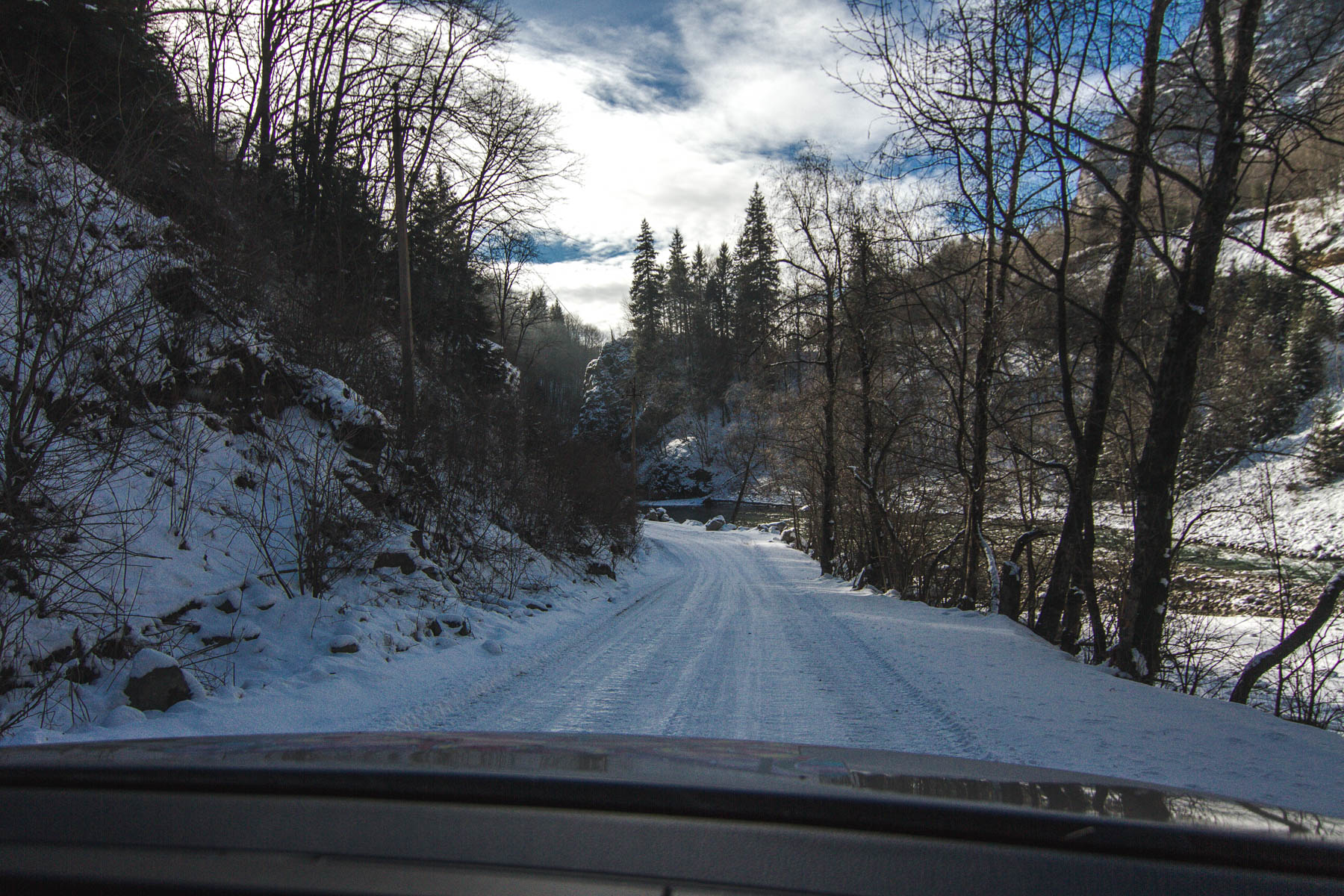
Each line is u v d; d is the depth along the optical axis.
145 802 1.33
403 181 14.12
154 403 8.45
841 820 1.36
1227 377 12.56
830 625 11.76
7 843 1.17
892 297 15.55
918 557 20.67
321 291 13.78
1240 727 5.93
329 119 21.25
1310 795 4.34
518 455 17.38
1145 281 12.84
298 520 8.95
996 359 14.73
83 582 6.23
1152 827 1.34
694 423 77.38
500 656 8.60
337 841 1.18
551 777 1.45
